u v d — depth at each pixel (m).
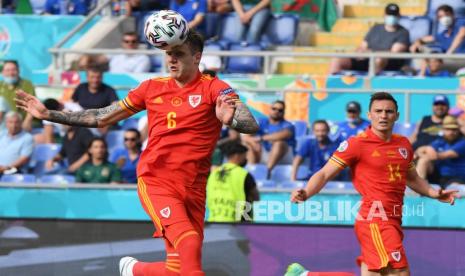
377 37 43.75
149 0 48.59
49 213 30.06
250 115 18.25
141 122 37.47
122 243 24.47
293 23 47.28
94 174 33.91
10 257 24.58
